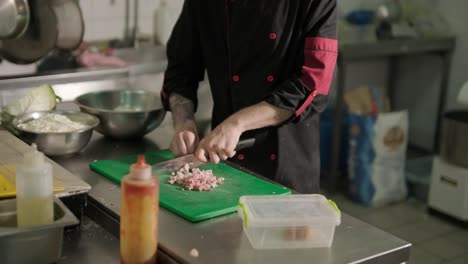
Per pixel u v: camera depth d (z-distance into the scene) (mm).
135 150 1865
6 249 1099
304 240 1220
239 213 1284
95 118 1860
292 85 1673
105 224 1367
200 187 1479
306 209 1260
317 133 1935
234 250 1192
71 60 2988
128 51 3246
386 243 1251
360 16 3688
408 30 3818
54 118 1803
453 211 3309
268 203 1288
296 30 1767
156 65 2947
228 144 1541
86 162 1731
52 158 1748
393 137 3520
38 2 2330
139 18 3330
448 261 2934
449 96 3977
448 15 3900
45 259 1152
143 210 1099
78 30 2498
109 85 2758
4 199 1273
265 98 1681
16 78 2484
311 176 1946
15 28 2260
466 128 3146
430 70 4098
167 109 1996
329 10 1723
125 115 1876
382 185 3549
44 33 2381
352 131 3537
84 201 1364
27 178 1112
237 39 1824
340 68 3426
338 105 3502
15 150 1583
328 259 1173
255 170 1892
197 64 2043
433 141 4148
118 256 1233
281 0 1747
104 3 3199
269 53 1800
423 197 3686
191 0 1923
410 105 4293
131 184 1089
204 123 2383
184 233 1264
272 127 1839
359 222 1350
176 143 1688
